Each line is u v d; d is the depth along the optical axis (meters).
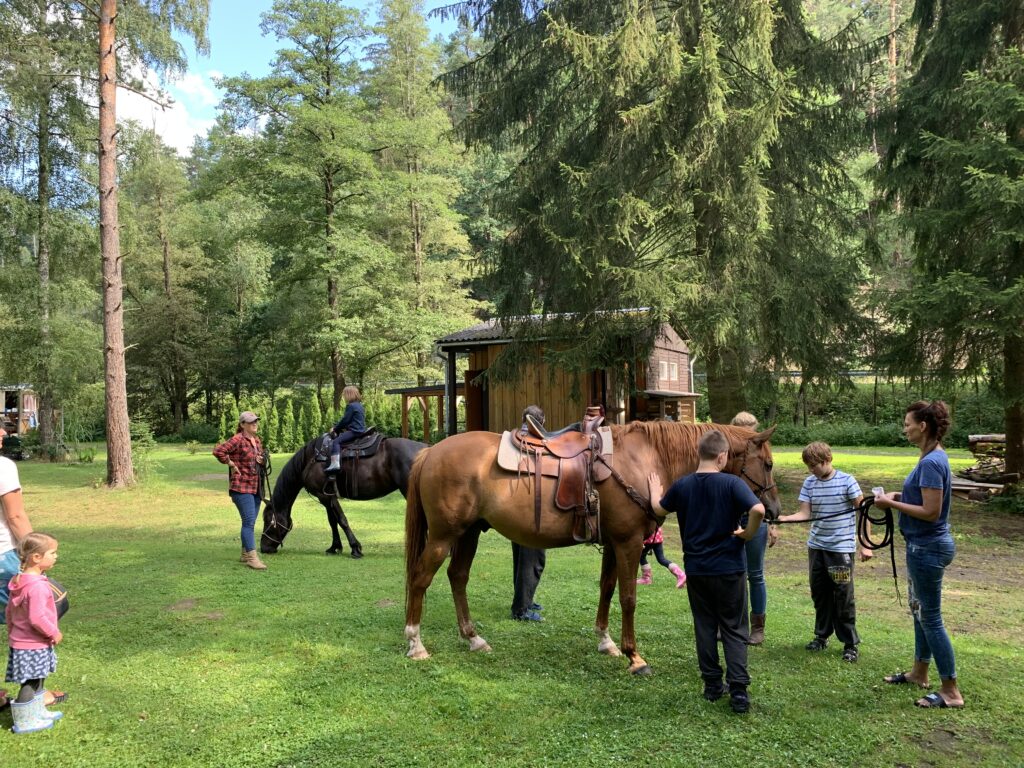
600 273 11.66
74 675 4.54
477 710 3.95
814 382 13.43
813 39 13.03
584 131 13.69
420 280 31.61
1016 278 10.46
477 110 14.40
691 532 4.00
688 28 12.13
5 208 20.06
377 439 8.59
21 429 35.16
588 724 3.77
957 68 11.77
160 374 38.97
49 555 3.82
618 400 16.31
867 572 7.70
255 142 25.95
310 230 27.86
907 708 3.93
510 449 4.77
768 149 12.11
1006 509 11.66
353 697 4.15
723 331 10.80
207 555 8.55
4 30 17.53
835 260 12.53
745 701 3.84
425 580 4.86
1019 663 4.62
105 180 15.58
